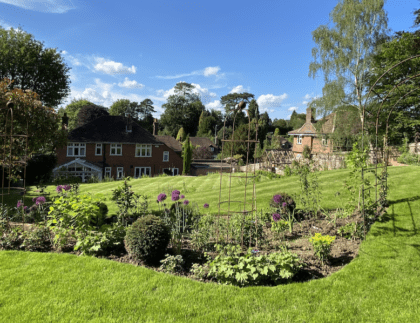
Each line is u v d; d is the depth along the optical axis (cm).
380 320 325
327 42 2342
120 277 423
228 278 423
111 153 3170
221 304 359
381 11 2220
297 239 605
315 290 388
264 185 1280
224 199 1071
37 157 2102
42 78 2833
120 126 3325
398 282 400
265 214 741
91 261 475
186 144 3375
